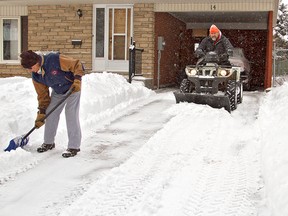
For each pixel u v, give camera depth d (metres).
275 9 16.58
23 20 17.17
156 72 15.65
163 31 16.50
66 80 5.57
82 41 15.88
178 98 9.73
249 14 17.23
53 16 16.16
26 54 5.32
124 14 15.45
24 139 5.79
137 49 14.28
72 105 5.68
